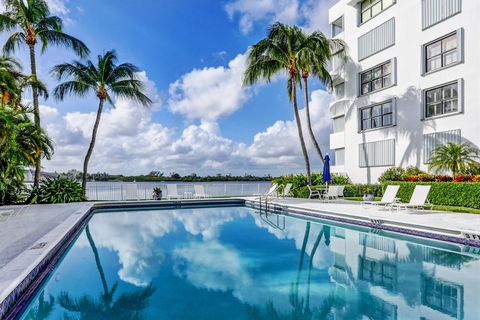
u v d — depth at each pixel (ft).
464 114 44.37
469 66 43.86
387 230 29.07
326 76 63.77
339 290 15.43
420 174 45.50
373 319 12.21
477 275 17.42
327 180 54.03
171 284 16.58
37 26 55.21
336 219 35.55
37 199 48.67
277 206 47.44
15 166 43.39
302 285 16.19
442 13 47.62
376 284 16.17
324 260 20.90
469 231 22.45
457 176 39.17
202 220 39.63
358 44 65.26
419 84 51.49
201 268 19.35
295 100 62.85
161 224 36.52
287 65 62.75
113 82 62.23
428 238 25.38
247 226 34.83
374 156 60.75
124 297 14.87
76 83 58.49
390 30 57.16
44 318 12.81
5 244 20.07
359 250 23.53
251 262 20.62
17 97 45.52
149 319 12.55
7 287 12.39
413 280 16.72
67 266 19.85
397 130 55.62
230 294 15.08
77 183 54.65
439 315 12.44
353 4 66.69
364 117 64.34
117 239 28.12
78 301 14.46
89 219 40.50
